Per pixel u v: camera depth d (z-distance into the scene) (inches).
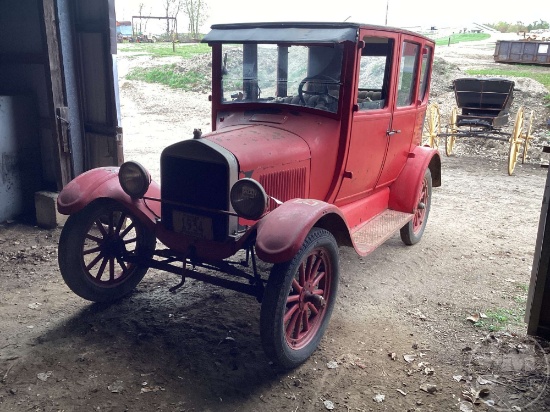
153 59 954.1
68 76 209.2
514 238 226.8
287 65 154.6
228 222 128.0
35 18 210.4
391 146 185.2
